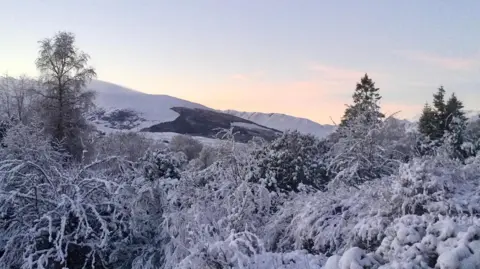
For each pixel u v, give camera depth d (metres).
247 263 6.07
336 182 12.52
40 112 30.17
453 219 5.60
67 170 11.40
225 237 7.58
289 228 9.67
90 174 11.39
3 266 9.42
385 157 14.26
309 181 14.65
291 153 15.23
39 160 10.78
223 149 12.16
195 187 11.20
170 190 10.95
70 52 32.06
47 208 10.03
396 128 16.58
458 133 17.78
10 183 10.29
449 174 7.34
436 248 4.88
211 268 6.04
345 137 15.82
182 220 9.02
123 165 11.83
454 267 4.42
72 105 31.69
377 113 14.88
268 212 10.77
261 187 10.65
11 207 10.16
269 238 9.62
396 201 7.09
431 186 6.93
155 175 12.27
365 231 7.01
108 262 9.80
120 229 10.15
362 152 13.92
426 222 5.61
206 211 9.61
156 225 10.49
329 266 5.45
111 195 10.55
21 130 11.50
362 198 8.52
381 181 8.91
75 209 9.32
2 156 11.02
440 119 30.41
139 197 10.62
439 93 31.50
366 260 5.18
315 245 8.30
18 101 32.06
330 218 8.72
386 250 5.41
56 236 9.38
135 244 10.38
